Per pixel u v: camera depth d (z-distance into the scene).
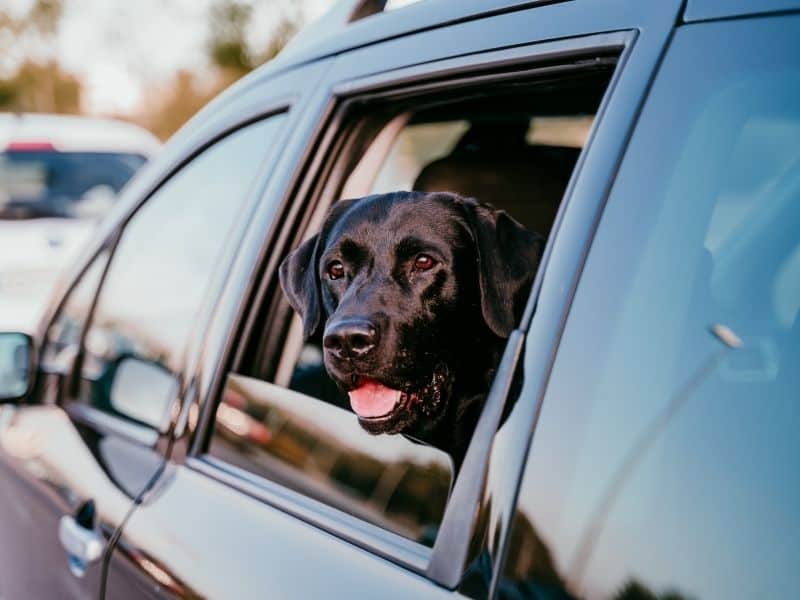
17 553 2.85
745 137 1.39
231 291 2.36
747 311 1.37
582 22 1.69
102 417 2.74
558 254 1.51
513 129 2.70
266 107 2.55
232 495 2.09
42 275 6.80
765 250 1.40
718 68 1.42
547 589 1.35
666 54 1.49
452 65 1.96
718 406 1.30
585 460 1.38
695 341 1.35
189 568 1.99
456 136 2.63
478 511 1.48
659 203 1.42
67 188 7.21
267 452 2.11
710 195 1.41
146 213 2.99
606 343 1.41
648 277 1.41
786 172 1.40
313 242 2.31
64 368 3.04
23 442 2.96
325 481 1.93
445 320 2.14
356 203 2.26
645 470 1.32
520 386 1.49
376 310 2.06
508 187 2.82
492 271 2.09
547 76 1.85
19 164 7.11
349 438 1.96
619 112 1.51
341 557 1.72
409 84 2.10
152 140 7.74
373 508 1.81
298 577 1.75
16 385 2.99
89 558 2.38
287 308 2.42
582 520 1.35
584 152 1.54
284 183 2.34
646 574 1.28
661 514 1.29
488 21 1.93
